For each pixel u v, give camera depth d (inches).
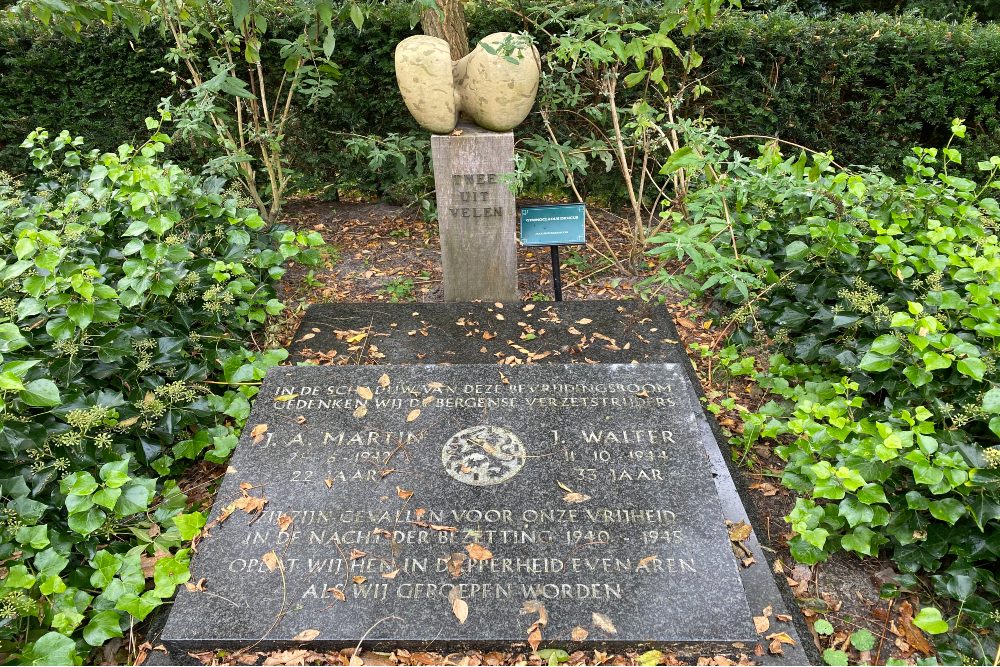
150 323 130.9
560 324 165.3
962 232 143.4
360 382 130.6
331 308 173.0
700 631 90.7
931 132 239.0
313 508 106.5
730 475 122.9
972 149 231.9
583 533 102.4
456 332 162.9
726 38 226.5
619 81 229.1
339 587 95.7
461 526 103.7
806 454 119.3
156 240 142.5
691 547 100.3
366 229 235.6
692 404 139.9
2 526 96.5
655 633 90.5
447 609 93.1
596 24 157.4
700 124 179.8
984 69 225.6
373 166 193.8
